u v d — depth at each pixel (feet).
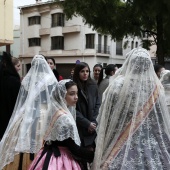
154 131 9.39
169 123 9.61
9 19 42.47
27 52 118.93
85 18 50.16
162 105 9.57
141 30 51.13
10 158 12.42
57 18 109.50
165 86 13.84
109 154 9.48
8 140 12.82
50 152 9.80
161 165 9.15
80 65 13.64
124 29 50.44
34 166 9.87
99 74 20.70
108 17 49.34
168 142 9.48
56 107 9.92
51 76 13.92
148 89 9.48
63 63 110.11
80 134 12.73
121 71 10.06
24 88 13.92
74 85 10.25
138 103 9.38
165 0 31.01
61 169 9.57
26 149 12.21
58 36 109.91
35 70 13.94
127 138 9.33
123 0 48.24
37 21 115.44
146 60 9.51
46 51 113.60
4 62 15.11
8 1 42.11
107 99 9.68
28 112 12.88
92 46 103.04
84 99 13.43
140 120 9.34
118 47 110.83
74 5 49.24
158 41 48.83
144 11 36.78
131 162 9.11
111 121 9.57
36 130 12.47
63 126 9.51
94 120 13.33
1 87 14.90
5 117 14.88
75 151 9.70
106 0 48.03
